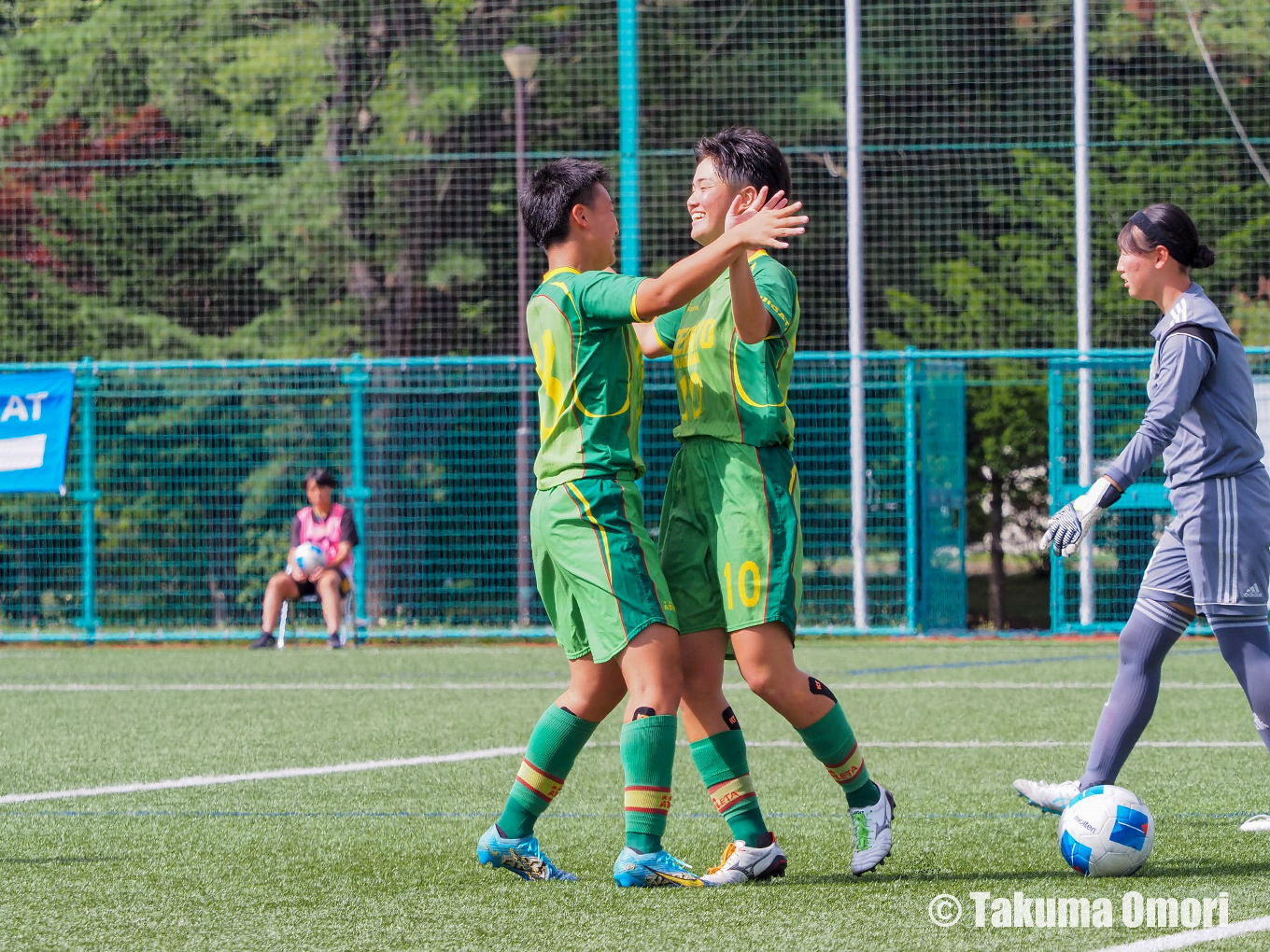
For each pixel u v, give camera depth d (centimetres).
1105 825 1532
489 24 7325
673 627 1500
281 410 5566
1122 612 5088
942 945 1271
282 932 1341
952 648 4659
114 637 5278
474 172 7250
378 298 7362
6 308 7275
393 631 5212
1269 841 1722
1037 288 6431
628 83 5219
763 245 1370
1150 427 1572
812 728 1512
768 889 1499
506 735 2731
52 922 1386
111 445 5566
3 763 2430
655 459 5197
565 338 1495
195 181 7350
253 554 5603
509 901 1458
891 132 6712
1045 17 6625
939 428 5047
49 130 7431
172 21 7512
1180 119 6512
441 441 5362
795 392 5347
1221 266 6319
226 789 2161
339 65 7412
